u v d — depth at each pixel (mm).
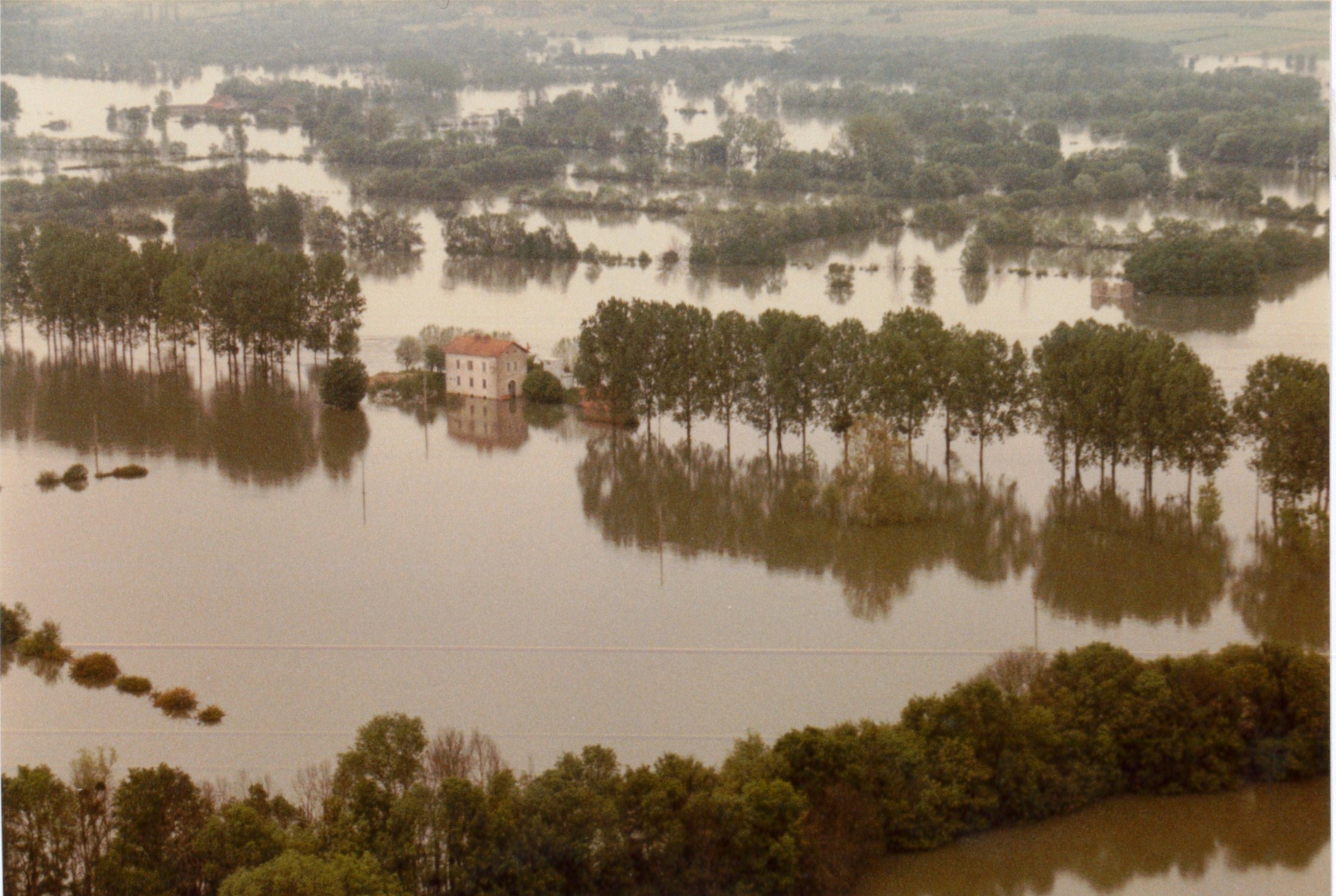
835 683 132375
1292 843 106312
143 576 156375
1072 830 106562
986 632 142875
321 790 109750
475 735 118375
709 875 97250
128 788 98000
